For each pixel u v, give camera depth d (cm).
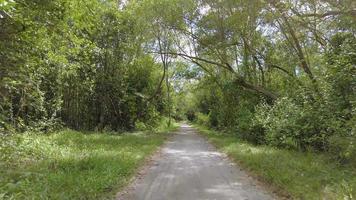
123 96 3309
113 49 3041
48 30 1245
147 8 2798
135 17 2939
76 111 2933
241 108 2870
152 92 3928
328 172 1057
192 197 861
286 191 890
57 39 1417
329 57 1583
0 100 1466
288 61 2511
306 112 1600
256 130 2188
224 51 2794
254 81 2955
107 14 2772
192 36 2811
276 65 2633
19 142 1362
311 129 1573
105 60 3025
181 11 2716
